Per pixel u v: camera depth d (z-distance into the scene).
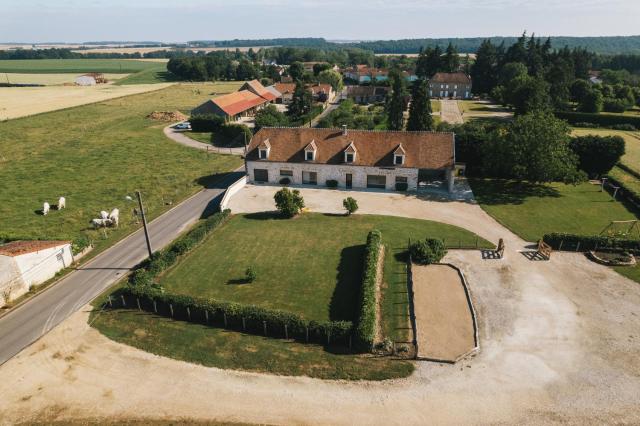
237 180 66.25
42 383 27.22
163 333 31.50
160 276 38.72
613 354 28.44
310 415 24.58
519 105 104.31
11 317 34.03
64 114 117.38
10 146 84.75
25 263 37.09
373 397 25.66
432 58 176.38
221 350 29.64
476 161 64.31
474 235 45.78
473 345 29.55
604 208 51.81
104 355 29.50
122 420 24.44
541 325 31.44
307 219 50.59
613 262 39.12
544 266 39.44
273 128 63.88
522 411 24.41
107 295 36.62
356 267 39.59
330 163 60.25
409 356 28.72
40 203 57.03
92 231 49.16
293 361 28.53
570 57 155.25
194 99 148.88
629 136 89.44
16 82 195.12
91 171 70.12
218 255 42.44
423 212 52.19
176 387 26.69
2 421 24.42
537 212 51.31
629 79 169.38
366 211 52.75
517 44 156.38
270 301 34.72
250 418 24.48
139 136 93.38
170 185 64.06
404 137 59.66
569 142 60.97
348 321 30.61
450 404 25.02
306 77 181.12
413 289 36.06
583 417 23.84
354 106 127.19
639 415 23.86
